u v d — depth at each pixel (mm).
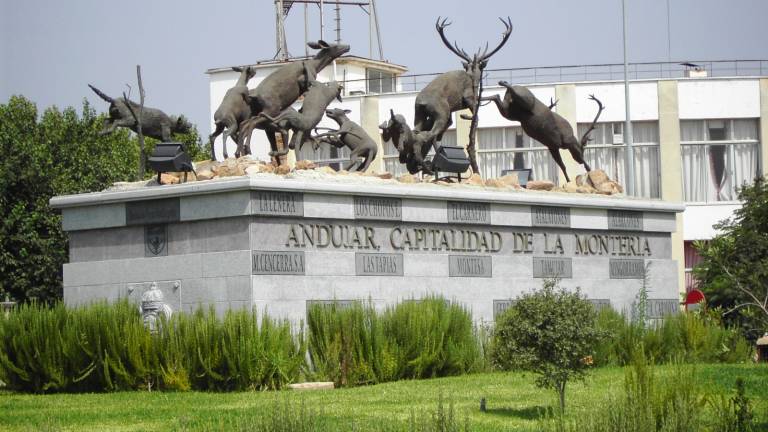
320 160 49656
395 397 20719
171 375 22078
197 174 25625
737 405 17328
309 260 24406
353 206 25188
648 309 31266
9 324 22953
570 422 15859
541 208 29062
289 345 22641
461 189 27453
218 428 16422
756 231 30797
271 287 23719
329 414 18188
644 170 50281
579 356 19344
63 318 22922
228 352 21891
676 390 15828
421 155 28219
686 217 50094
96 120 46844
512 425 17672
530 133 31453
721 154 50375
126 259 25109
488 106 50031
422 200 26531
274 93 27062
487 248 27875
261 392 21547
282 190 23969
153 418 18406
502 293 28031
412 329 23984
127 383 22266
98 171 44000
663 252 32000
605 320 27234
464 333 25156
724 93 50062
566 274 29531
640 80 50000
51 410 19484
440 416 14641
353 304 23734
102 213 25438
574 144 31844
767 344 29984
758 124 50438
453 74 29219
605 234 30625
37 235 37062
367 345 23438
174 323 22609
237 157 26250
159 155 24953
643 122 50281
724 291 32969
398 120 27703
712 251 28562
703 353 27906
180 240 24469
